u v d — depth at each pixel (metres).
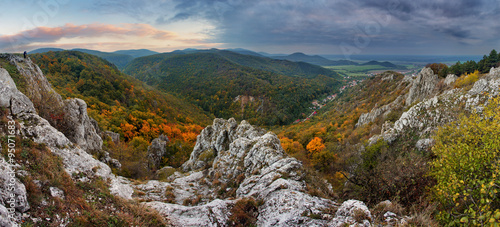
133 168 28.09
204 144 37.28
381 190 12.55
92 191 10.59
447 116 30.91
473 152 9.43
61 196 8.59
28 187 7.68
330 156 39.69
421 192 11.20
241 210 10.07
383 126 47.22
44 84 22.50
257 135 28.77
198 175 23.08
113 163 25.25
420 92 64.50
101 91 100.44
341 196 14.26
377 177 13.46
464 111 29.53
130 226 8.75
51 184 8.73
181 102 176.25
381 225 7.20
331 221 7.90
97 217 8.51
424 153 27.62
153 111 117.06
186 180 21.55
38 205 7.44
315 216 8.52
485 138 9.58
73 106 22.48
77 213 8.24
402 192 11.71
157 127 78.31
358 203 8.05
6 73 13.66
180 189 18.52
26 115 12.40
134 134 62.28
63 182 9.41
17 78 18.95
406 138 35.00
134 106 105.19
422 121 34.28
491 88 28.20
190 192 18.25
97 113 63.06
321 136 72.94
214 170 22.08
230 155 24.39
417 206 9.87
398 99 72.12
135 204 10.99
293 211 9.09
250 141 23.84
